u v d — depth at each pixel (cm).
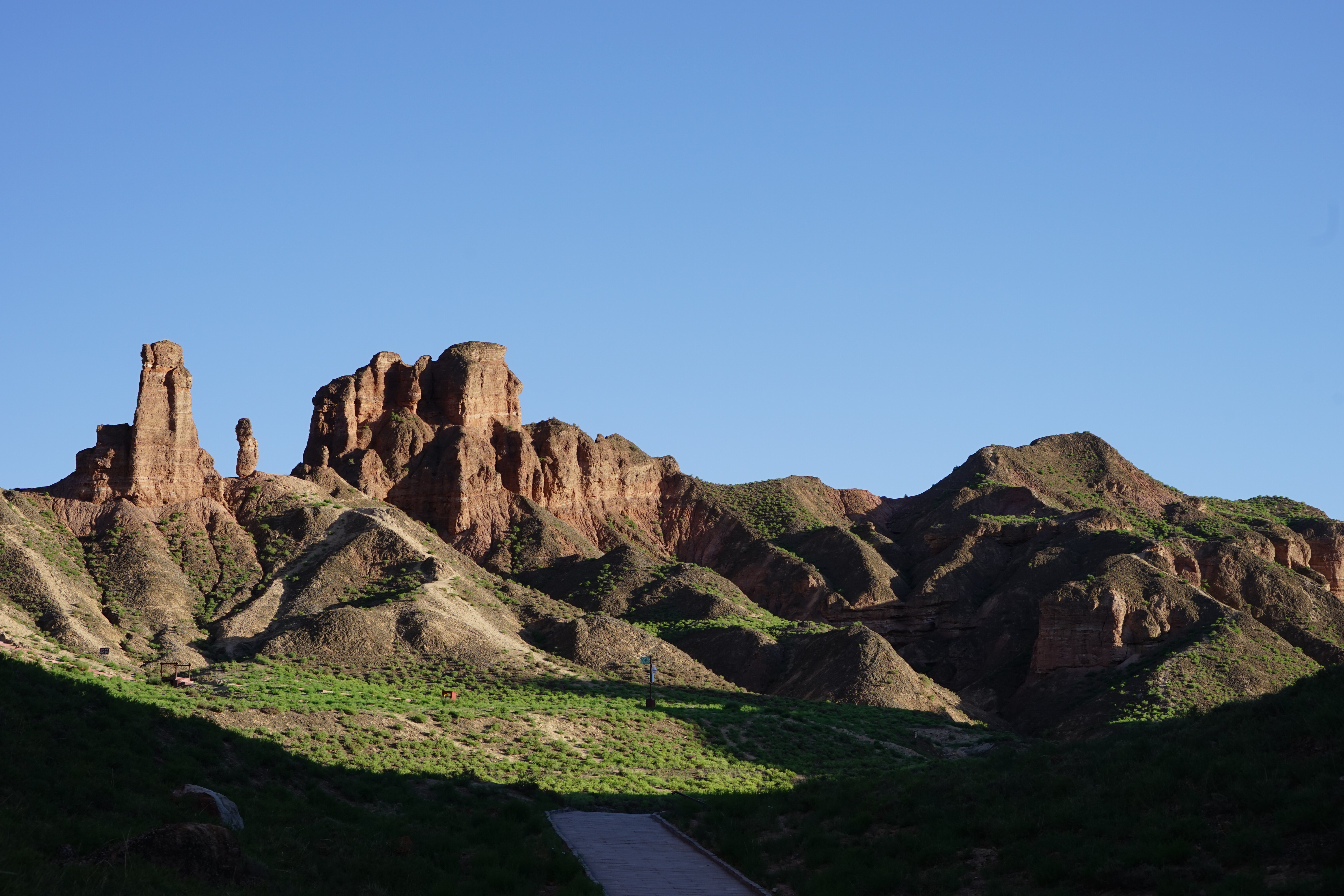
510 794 5506
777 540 19062
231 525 13362
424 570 12588
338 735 6638
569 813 5031
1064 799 3753
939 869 3466
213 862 3031
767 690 12612
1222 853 3041
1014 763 4559
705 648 13462
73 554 12169
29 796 3288
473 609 12075
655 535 19500
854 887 3362
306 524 13412
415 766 5988
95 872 2814
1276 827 3092
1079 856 3262
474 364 18975
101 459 13350
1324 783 3212
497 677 10119
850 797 4519
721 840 4109
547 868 3641
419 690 9475
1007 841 3578
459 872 3669
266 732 6325
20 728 3762
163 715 4691
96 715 4238
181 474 13588
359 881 3388
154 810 3472
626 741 8131
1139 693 12056
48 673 4609
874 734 9706
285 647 10444
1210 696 11862
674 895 3391
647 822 4794
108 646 10162
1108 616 13388
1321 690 3809
